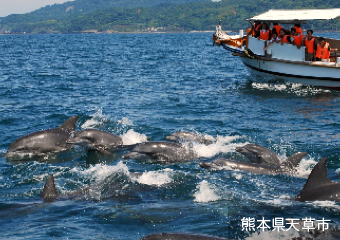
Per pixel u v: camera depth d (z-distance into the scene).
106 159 12.87
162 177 10.87
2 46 86.12
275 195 9.77
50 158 13.06
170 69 36.62
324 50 24.06
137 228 8.30
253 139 14.55
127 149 13.59
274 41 24.98
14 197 10.01
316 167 9.37
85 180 11.13
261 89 24.84
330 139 14.54
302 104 20.66
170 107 19.92
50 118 17.62
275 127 16.22
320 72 23.92
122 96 22.83
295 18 25.14
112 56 54.22
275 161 11.88
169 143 12.81
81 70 36.25
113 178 10.70
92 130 13.68
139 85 26.95
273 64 25.48
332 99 21.86
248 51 25.67
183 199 9.63
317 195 9.20
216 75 31.88
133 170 11.77
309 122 17.05
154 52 62.25
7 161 12.76
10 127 16.25
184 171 11.38
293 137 14.81
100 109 19.42
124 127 16.23
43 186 10.71
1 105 20.12
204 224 8.36
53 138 13.82
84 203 9.44
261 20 26.25
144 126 16.34
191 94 23.34
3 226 8.39
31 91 24.41
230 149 13.30
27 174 11.65
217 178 10.82
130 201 9.51
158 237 6.74
